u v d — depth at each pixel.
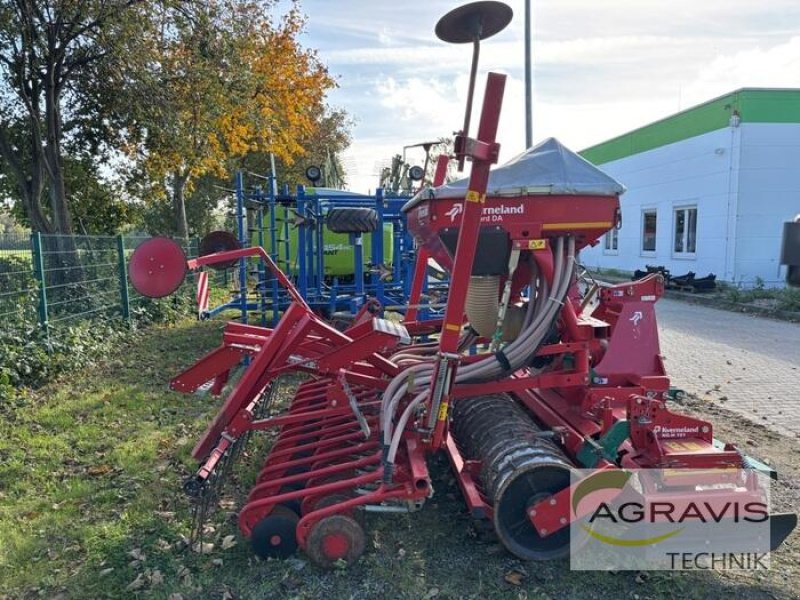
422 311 7.42
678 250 17.45
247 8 14.86
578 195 3.38
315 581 3.12
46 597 3.06
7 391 6.05
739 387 6.85
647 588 3.09
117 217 17.22
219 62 13.11
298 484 3.76
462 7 2.92
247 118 15.05
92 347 7.94
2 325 6.93
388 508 3.14
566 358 3.80
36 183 12.09
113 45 11.15
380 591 3.04
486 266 3.41
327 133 31.20
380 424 3.59
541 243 3.39
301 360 3.61
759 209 14.73
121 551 3.43
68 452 4.88
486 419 3.72
